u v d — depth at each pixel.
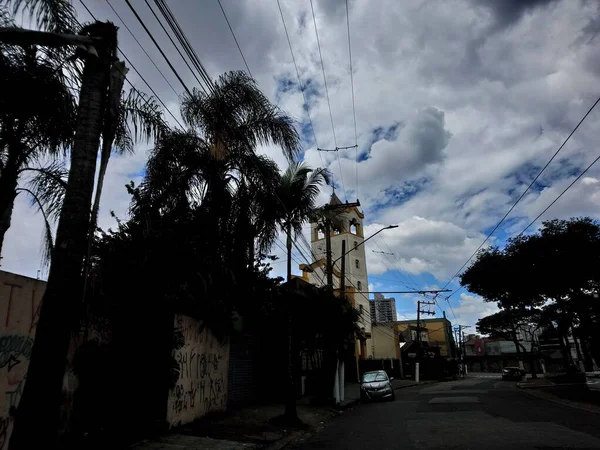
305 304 17.67
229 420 11.59
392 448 8.42
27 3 6.68
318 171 14.41
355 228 47.75
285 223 13.91
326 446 9.20
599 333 21.91
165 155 11.60
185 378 10.34
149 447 8.01
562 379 31.95
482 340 94.50
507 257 21.39
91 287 7.66
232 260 12.35
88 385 7.93
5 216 7.08
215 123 12.27
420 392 27.72
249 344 16.02
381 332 54.00
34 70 6.96
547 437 8.91
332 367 19.09
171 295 9.37
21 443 4.09
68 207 4.79
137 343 8.91
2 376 6.10
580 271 19.31
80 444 7.29
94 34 5.52
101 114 5.28
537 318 42.00
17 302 6.41
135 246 8.90
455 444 8.47
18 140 7.30
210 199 12.03
